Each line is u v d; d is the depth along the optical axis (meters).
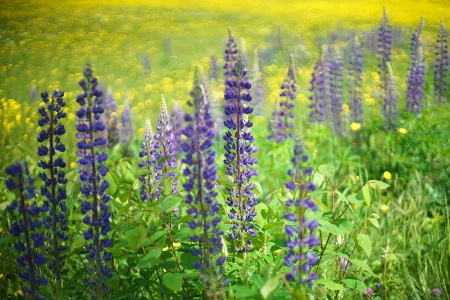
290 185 1.38
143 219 1.70
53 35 8.77
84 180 1.53
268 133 2.81
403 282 1.85
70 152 2.91
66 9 10.97
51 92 5.12
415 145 2.42
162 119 1.85
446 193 2.20
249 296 1.39
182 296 1.59
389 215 2.04
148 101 4.40
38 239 1.46
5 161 2.62
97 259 1.53
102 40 8.34
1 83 5.64
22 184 1.43
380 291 1.81
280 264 1.53
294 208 1.66
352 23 8.53
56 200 1.57
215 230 1.45
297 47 6.45
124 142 2.72
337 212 2.11
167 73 5.80
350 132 2.80
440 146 2.37
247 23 9.31
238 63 1.69
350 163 2.33
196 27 9.19
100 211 1.54
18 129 3.53
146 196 1.79
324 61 3.03
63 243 1.87
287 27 8.64
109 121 2.75
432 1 9.98
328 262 1.82
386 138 2.49
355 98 3.00
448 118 2.65
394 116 2.75
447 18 8.30
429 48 5.70
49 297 1.56
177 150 2.29
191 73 5.61
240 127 1.68
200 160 1.44
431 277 1.84
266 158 2.45
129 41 8.24
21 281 1.72
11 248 1.61
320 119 2.93
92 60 6.90
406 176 2.30
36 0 11.98
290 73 2.65
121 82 5.54
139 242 1.46
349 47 5.75
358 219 2.03
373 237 1.96
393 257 1.89
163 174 1.85
